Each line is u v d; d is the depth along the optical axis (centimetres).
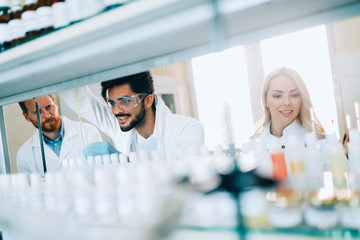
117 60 99
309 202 68
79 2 83
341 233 62
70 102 204
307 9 75
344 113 253
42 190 96
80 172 87
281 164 89
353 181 73
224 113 114
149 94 183
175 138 179
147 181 81
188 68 306
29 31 97
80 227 77
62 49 81
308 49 262
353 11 74
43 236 85
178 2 58
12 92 135
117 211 78
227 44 94
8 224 97
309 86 263
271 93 192
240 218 66
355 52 245
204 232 66
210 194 71
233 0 56
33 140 207
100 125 201
